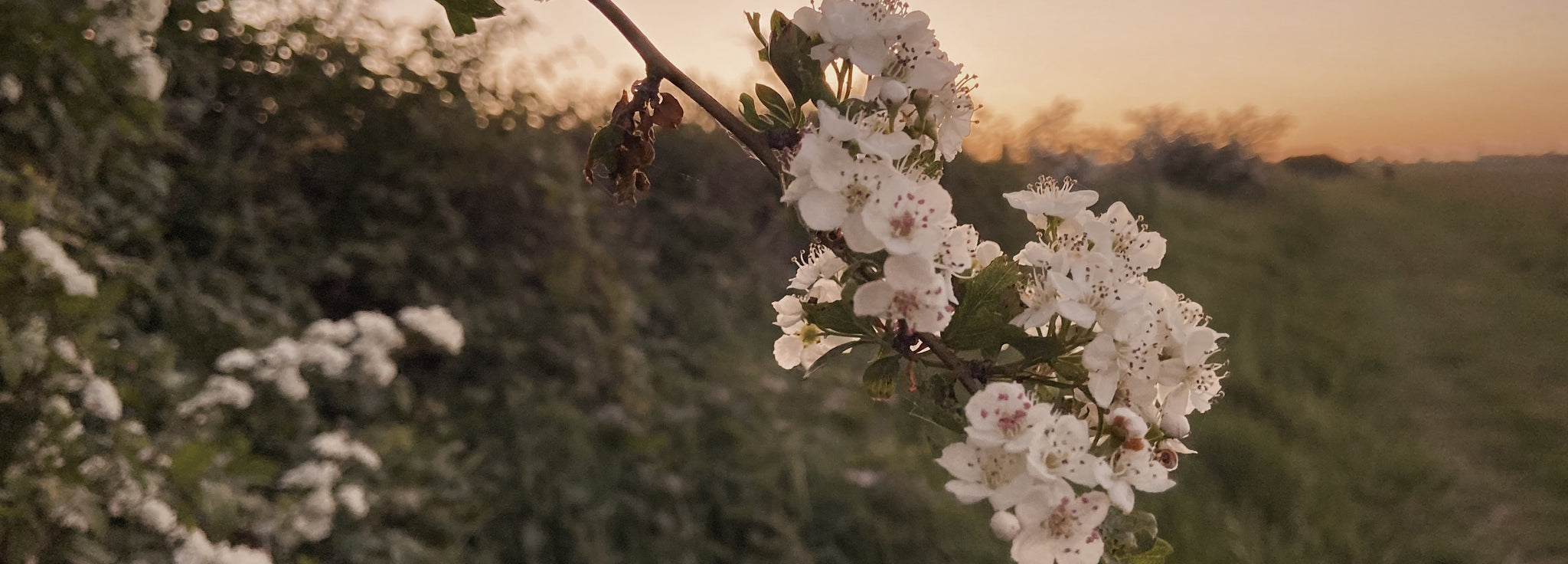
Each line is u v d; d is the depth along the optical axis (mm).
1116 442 225
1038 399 231
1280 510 963
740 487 799
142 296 606
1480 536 963
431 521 644
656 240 1273
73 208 485
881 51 221
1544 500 1051
